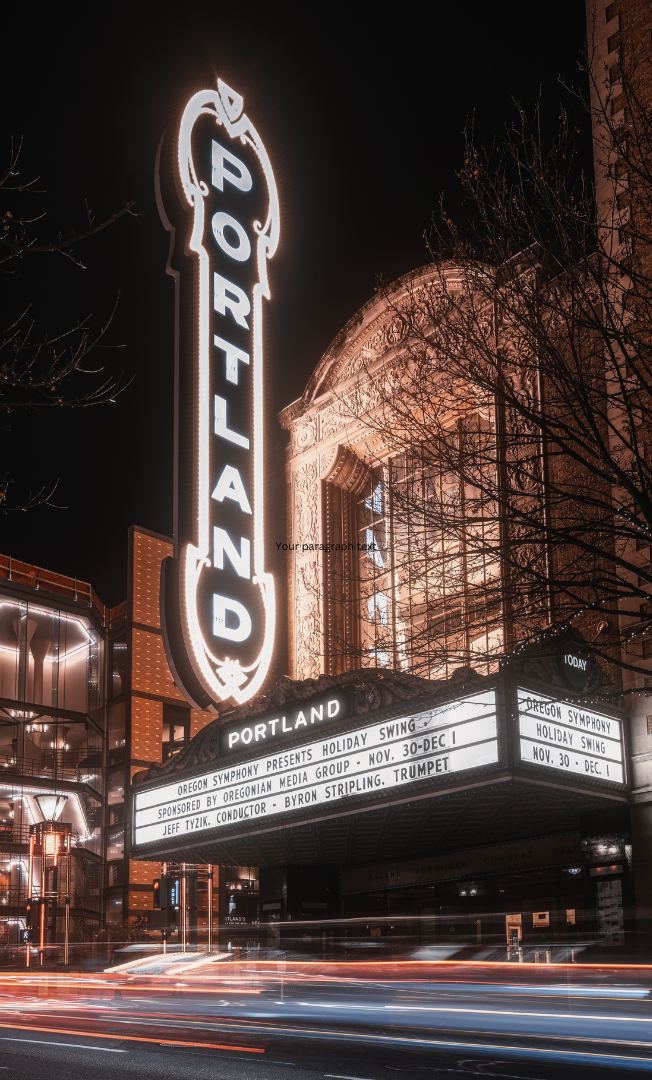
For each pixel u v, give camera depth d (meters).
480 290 11.52
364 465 24.88
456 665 19.59
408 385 20.11
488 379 10.68
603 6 19.88
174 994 20.94
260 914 24.91
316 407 26.16
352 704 18.80
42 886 34.66
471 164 11.70
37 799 40.06
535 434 10.84
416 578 13.49
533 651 13.13
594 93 19.25
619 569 16.91
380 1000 16.98
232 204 27.50
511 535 12.05
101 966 34.03
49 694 50.94
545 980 16.97
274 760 20.45
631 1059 8.75
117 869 48.19
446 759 16.66
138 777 24.33
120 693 51.09
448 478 15.09
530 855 20.48
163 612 23.33
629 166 11.33
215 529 24.34
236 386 26.03
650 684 17.50
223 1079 7.93
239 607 24.16
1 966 37.09
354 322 25.25
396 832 20.34
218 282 26.39
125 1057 9.62
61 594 51.16
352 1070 8.30
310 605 24.69
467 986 17.34
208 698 23.03
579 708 17.12
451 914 21.91
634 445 9.93
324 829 19.95
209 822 21.81
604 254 10.77
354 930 23.94
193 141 26.94
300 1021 13.33
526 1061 8.71
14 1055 9.91
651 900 17.02
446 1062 8.74
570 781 16.52
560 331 11.02
